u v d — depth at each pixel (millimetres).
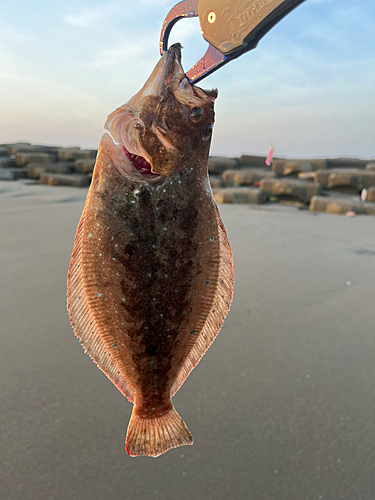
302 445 457
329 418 496
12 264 1067
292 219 2020
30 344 636
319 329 732
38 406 497
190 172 265
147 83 256
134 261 266
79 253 270
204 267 287
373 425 483
